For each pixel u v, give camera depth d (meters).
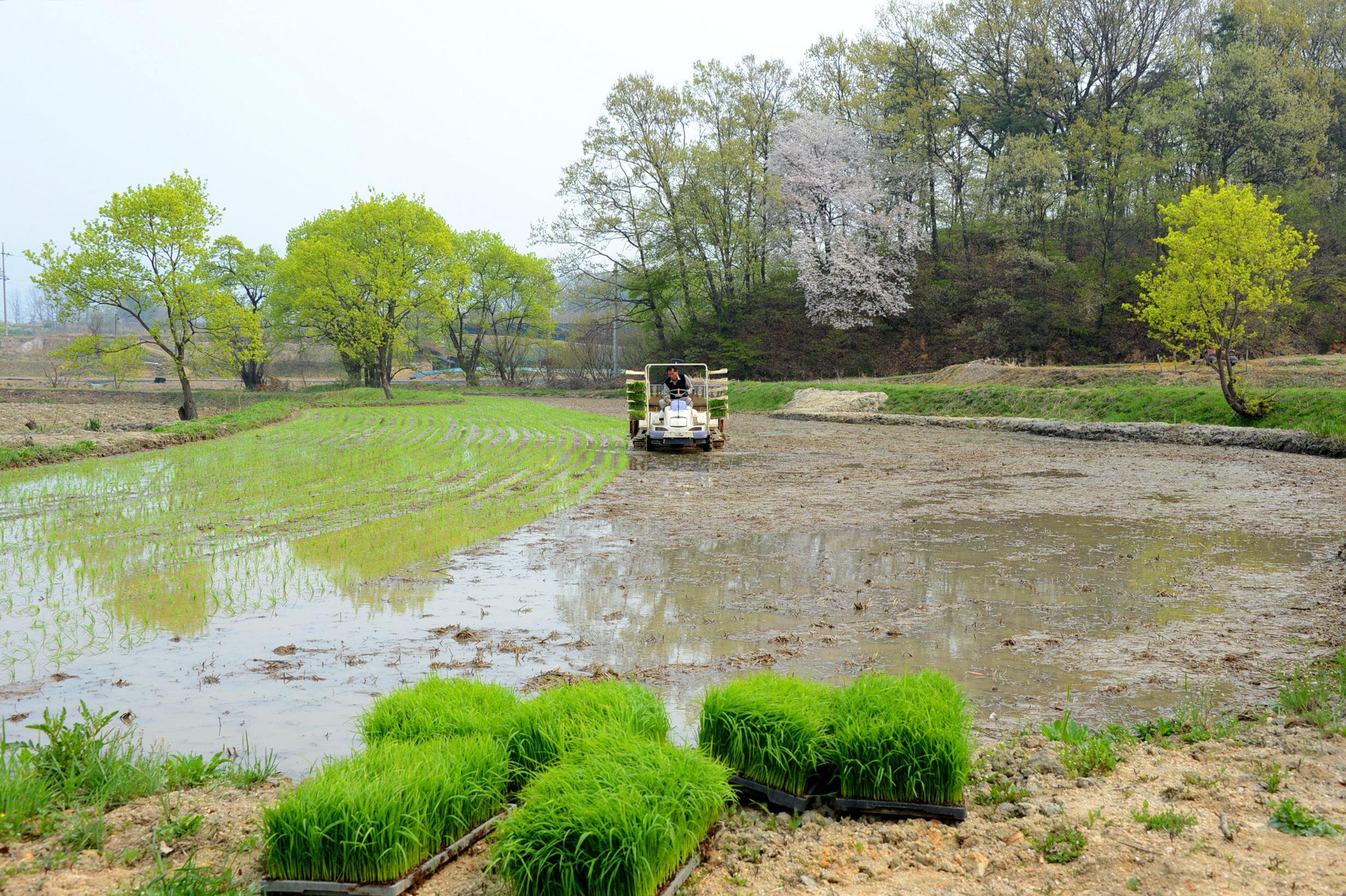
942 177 53.31
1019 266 47.00
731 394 46.53
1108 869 3.36
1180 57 44.28
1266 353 37.50
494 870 3.61
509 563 9.85
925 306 52.00
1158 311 24.50
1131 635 6.98
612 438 27.22
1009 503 14.11
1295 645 6.64
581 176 57.66
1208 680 5.93
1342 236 42.62
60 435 24.95
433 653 6.65
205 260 38.59
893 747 4.08
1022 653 6.59
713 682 5.98
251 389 66.00
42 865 3.57
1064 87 50.28
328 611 7.87
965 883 3.36
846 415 34.75
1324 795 3.89
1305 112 42.16
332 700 5.70
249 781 4.46
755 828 3.98
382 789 3.56
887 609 7.85
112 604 8.09
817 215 53.47
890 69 54.72
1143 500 14.10
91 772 4.39
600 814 3.25
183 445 24.95
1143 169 44.38
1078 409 28.94
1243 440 21.84
